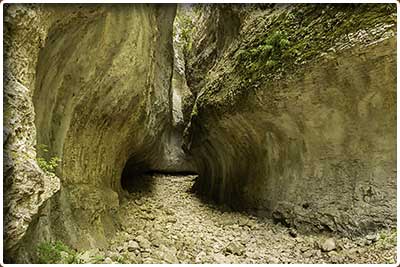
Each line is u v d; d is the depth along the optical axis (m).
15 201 2.28
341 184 5.27
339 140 5.35
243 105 6.77
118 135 6.58
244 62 7.19
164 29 9.93
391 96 4.55
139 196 9.30
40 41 3.10
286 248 5.27
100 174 5.82
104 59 5.00
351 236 4.88
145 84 7.02
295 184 6.09
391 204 4.61
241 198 7.82
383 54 4.30
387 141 4.75
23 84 2.72
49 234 3.51
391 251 4.26
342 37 4.76
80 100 4.74
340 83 4.94
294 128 6.01
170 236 5.84
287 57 5.69
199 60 14.06
